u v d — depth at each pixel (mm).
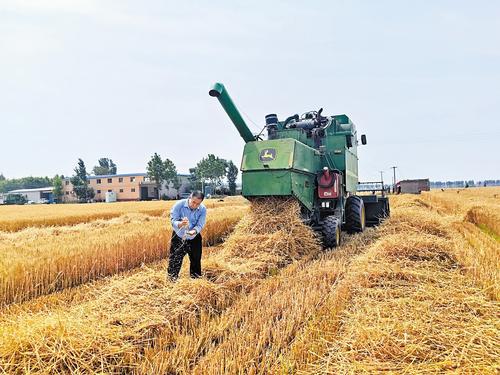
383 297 4586
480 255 6719
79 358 3084
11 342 3057
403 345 3312
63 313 3791
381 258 6125
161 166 71125
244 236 7699
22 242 8609
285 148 8117
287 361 3123
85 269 6781
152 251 8453
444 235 9328
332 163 10008
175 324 4074
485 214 13055
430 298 4387
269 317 4074
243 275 5832
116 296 4359
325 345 3432
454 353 3123
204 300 4641
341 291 4863
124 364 3246
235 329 3910
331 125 10555
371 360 3104
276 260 6875
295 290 5070
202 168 75875
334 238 8570
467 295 4375
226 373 2953
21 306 5203
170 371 3199
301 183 8461
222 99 7875
